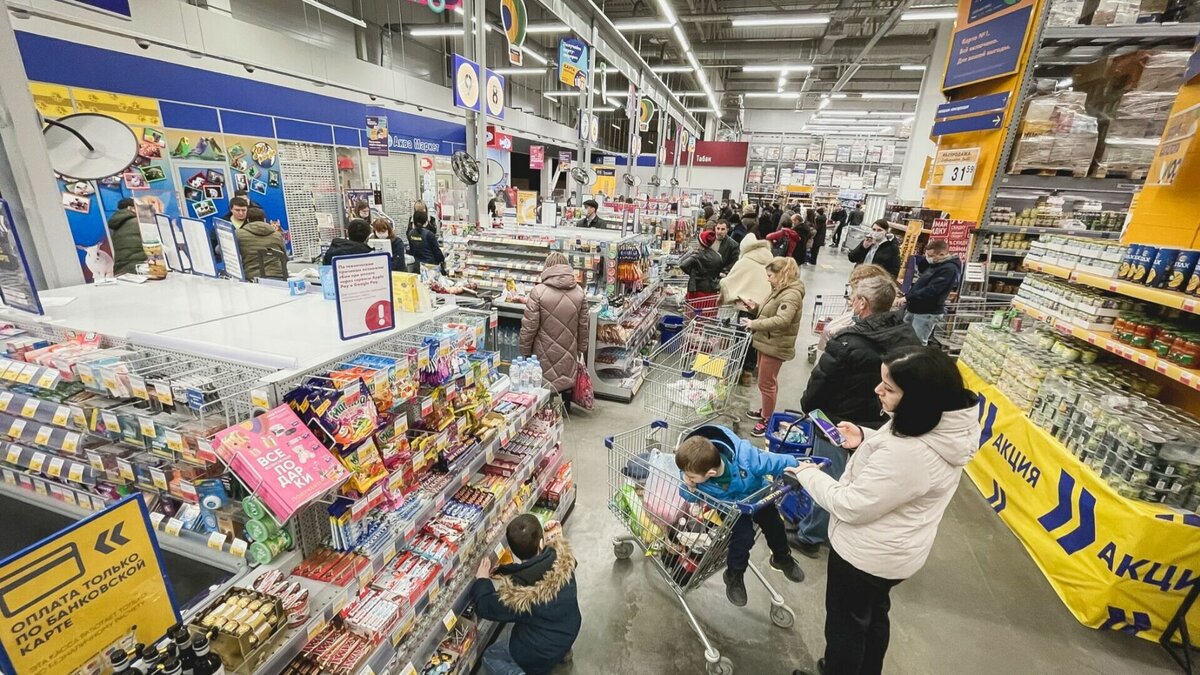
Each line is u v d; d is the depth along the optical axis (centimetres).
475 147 715
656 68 1485
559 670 212
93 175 222
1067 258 324
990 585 266
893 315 262
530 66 1764
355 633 153
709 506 211
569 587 195
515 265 491
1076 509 257
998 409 348
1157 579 222
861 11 1138
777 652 224
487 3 1416
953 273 472
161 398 139
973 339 418
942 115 550
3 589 78
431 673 175
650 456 245
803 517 291
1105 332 284
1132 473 229
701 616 241
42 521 179
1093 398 267
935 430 153
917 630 238
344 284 163
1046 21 435
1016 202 542
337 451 140
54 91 564
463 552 197
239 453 125
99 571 92
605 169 1590
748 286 500
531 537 186
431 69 1450
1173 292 226
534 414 289
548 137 1827
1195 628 225
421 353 176
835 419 269
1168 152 269
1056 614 249
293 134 887
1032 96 476
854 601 177
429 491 184
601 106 2105
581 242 468
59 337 176
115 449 152
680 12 1340
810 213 1330
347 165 1017
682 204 1280
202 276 251
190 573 161
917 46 1453
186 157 714
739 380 519
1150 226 278
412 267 538
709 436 230
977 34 498
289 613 126
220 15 738
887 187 2052
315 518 149
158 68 668
